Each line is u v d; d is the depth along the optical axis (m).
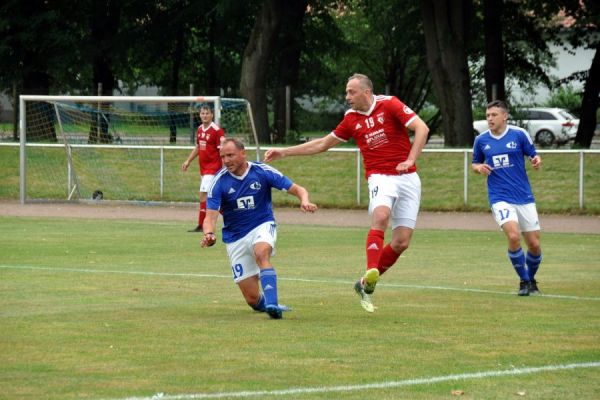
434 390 15.34
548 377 16.28
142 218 53.34
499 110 27.23
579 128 89.31
